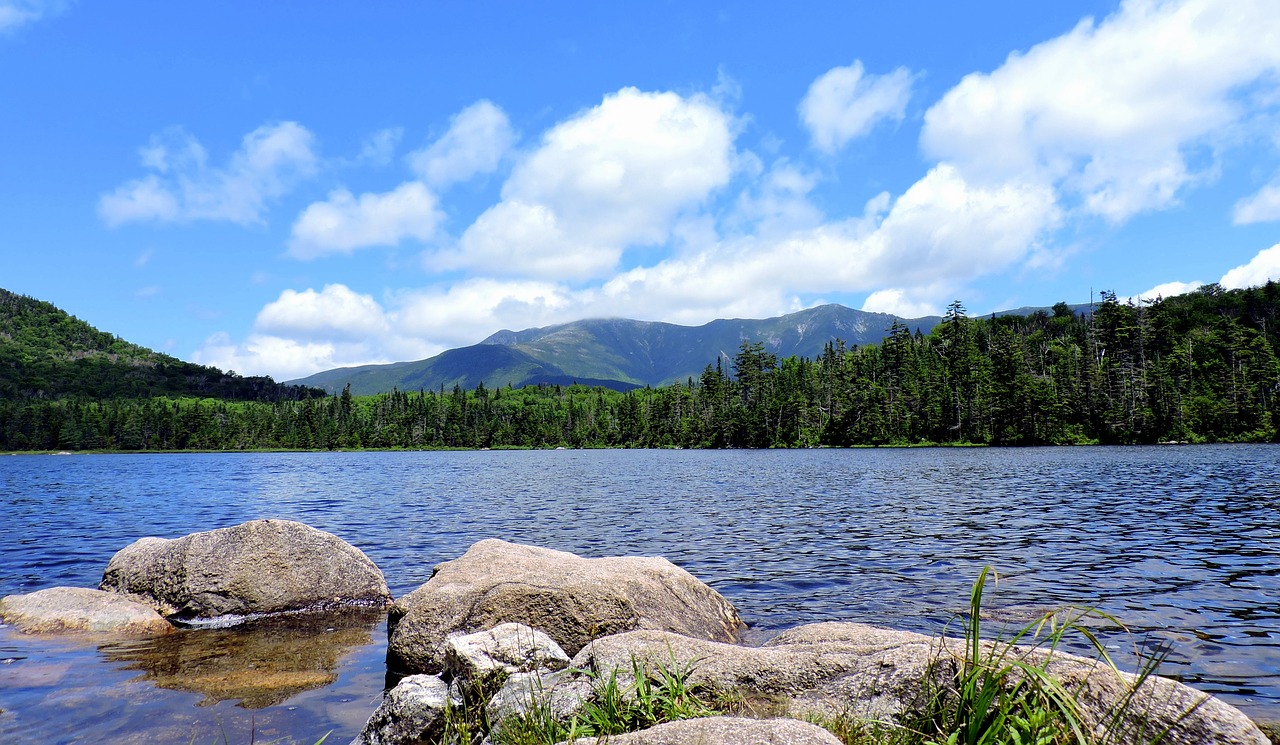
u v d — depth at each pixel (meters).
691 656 5.96
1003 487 35.69
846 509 26.92
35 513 28.62
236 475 64.25
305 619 11.52
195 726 6.96
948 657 5.18
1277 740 6.26
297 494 39.38
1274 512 23.34
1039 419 110.94
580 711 5.11
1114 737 4.31
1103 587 12.75
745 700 5.44
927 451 98.06
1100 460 60.44
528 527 22.84
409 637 8.61
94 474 67.44
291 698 7.80
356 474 64.50
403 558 16.98
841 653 5.88
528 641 7.00
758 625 10.89
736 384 165.38
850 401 133.38
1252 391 103.81
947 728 4.48
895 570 14.73
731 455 102.50
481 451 174.62
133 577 12.16
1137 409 104.38
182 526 24.09
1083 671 4.90
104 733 6.75
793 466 64.88
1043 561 15.35
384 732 6.21
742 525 22.64
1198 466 49.47
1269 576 13.52
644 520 24.48
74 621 10.63
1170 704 4.61
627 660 5.89
